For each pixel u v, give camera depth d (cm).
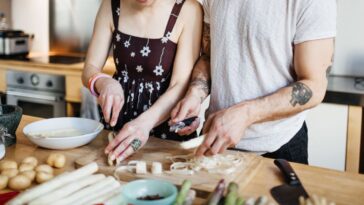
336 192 107
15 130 140
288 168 118
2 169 112
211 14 142
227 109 120
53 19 351
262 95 133
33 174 109
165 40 149
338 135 229
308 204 92
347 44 267
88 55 159
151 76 154
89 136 136
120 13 154
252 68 132
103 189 100
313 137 234
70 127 150
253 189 109
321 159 235
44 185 95
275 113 121
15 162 117
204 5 148
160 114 141
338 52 270
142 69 153
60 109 301
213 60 141
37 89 308
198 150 119
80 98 292
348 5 262
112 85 138
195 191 107
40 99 307
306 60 123
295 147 144
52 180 97
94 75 146
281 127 139
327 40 122
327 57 124
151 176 115
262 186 111
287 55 129
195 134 161
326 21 121
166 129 154
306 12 121
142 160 126
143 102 156
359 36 264
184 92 150
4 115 134
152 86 155
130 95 156
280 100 121
